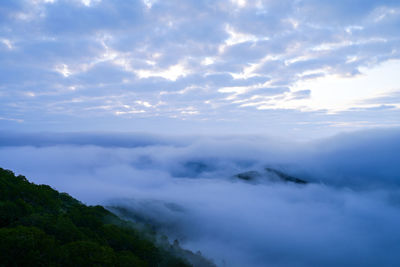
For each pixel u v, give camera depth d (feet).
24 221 105.91
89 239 111.86
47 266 82.94
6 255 80.89
